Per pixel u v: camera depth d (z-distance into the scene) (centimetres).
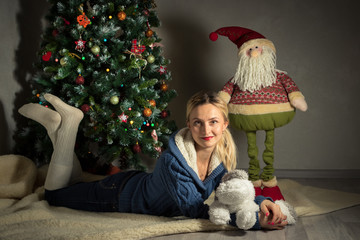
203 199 206
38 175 290
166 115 316
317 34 344
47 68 278
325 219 226
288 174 354
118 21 288
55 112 252
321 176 351
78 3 275
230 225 202
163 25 361
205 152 199
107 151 295
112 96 274
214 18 355
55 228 203
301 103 270
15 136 322
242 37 282
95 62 277
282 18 346
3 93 311
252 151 285
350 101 345
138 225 200
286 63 349
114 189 228
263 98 272
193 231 201
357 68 341
